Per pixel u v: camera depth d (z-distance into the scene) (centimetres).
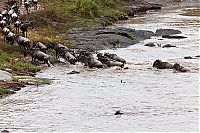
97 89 6266
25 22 9975
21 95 5994
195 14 14138
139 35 10431
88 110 5359
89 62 7706
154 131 4597
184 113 5181
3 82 6388
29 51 7875
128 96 5916
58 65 7825
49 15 11144
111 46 9338
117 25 12025
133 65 7775
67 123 4900
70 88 6334
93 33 10244
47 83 6575
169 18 13375
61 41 9112
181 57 8362
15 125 4847
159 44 9619
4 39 8481
